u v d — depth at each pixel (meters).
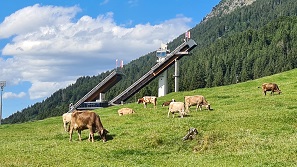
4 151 34.59
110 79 104.94
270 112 43.81
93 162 28.80
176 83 106.06
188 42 103.44
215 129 38.19
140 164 28.47
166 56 104.38
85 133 42.84
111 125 47.22
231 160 28.25
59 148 34.69
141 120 49.59
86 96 105.81
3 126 65.56
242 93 70.62
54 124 62.81
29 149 34.81
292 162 25.95
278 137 33.84
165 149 33.88
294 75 86.25
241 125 38.81
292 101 53.69
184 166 27.34
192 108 55.97
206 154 31.56
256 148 30.95
